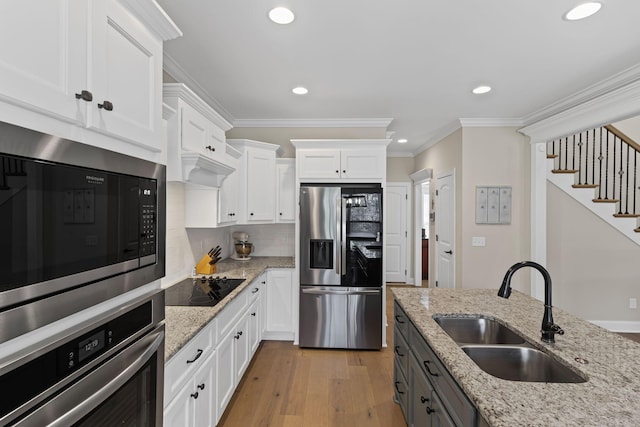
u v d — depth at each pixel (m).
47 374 0.70
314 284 3.30
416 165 6.02
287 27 1.99
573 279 3.83
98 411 0.86
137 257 1.03
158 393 1.15
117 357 0.91
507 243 3.89
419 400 1.71
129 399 1.00
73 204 0.77
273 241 3.96
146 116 1.12
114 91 0.94
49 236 0.70
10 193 0.61
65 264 0.75
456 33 2.06
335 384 2.65
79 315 0.81
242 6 1.78
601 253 3.82
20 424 0.64
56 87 0.73
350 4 1.77
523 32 2.04
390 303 4.95
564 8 1.80
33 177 0.66
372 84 2.86
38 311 0.68
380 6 1.79
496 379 1.09
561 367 1.26
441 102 3.31
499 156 3.88
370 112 3.63
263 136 3.95
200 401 1.66
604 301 3.82
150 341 1.07
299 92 3.03
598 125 2.94
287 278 3.43
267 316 3.44
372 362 3.04
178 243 2.61
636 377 1.10
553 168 3.98
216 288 2.38
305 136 3.93
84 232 0.80
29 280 0.66
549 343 1.40
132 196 1.00
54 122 0.74
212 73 2.64
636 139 4.33
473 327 1.85
